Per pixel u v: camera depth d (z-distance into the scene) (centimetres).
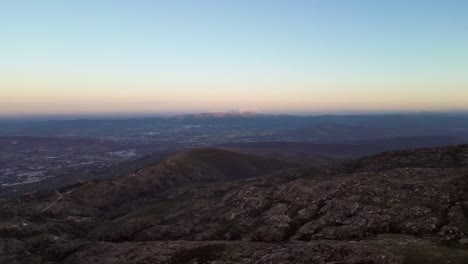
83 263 11619
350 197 11750
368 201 11212
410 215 9806
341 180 13425
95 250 12681
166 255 10500
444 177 11594
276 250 8762
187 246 10881
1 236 15750
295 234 10769
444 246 7688
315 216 11619
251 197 14512
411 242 7850
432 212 9706
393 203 10662
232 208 14512
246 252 9369
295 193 13512
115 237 15425
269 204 13662
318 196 12731
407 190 11200
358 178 13250
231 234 12206
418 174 12450
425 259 6819
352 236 9588
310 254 7931
